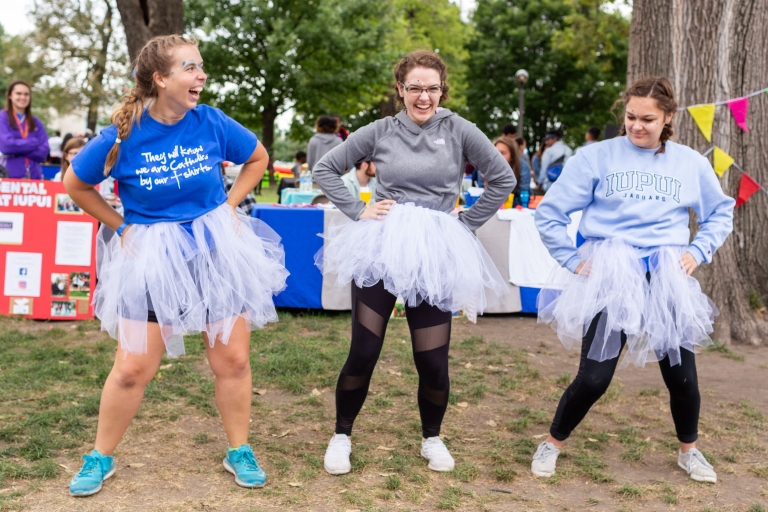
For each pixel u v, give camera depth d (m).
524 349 5.11
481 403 3.92
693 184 2.89
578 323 2.89
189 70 2.43
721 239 2.91
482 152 2.85
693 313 2.78
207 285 2.62
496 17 32.03
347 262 2.84
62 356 4.54
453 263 2.80
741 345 5.34
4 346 4.75
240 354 2.76
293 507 2.61
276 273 2.85
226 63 22.50
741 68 5.37
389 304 2.87
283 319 5.68
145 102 2.46
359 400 2.96
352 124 34.19
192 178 2.58
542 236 2.96
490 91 32.25
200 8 22.59
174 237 2.58
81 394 3.82
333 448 2.96
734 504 2.77
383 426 3.48
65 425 3.30
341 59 22.88
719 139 5.36
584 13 24.94
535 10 31.47
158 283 2.54
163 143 2.53
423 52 2.80
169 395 3.80
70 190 2.57
